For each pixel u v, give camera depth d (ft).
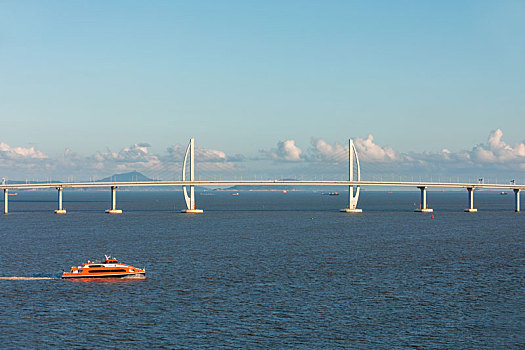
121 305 279.69
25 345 225.76
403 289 311.68
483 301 285.84
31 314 264.52
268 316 261.44
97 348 223.10
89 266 343.26
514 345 226.38
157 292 305.53
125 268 343.46
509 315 262.47
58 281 333.42
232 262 400.67
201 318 258.57
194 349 222.28
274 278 341.21
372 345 226.38
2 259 413.59
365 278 341.21
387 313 265.75
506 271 365.40
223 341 230.48
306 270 368.07
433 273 358.02
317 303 282.56
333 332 240.32
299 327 246.47
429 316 261.24
